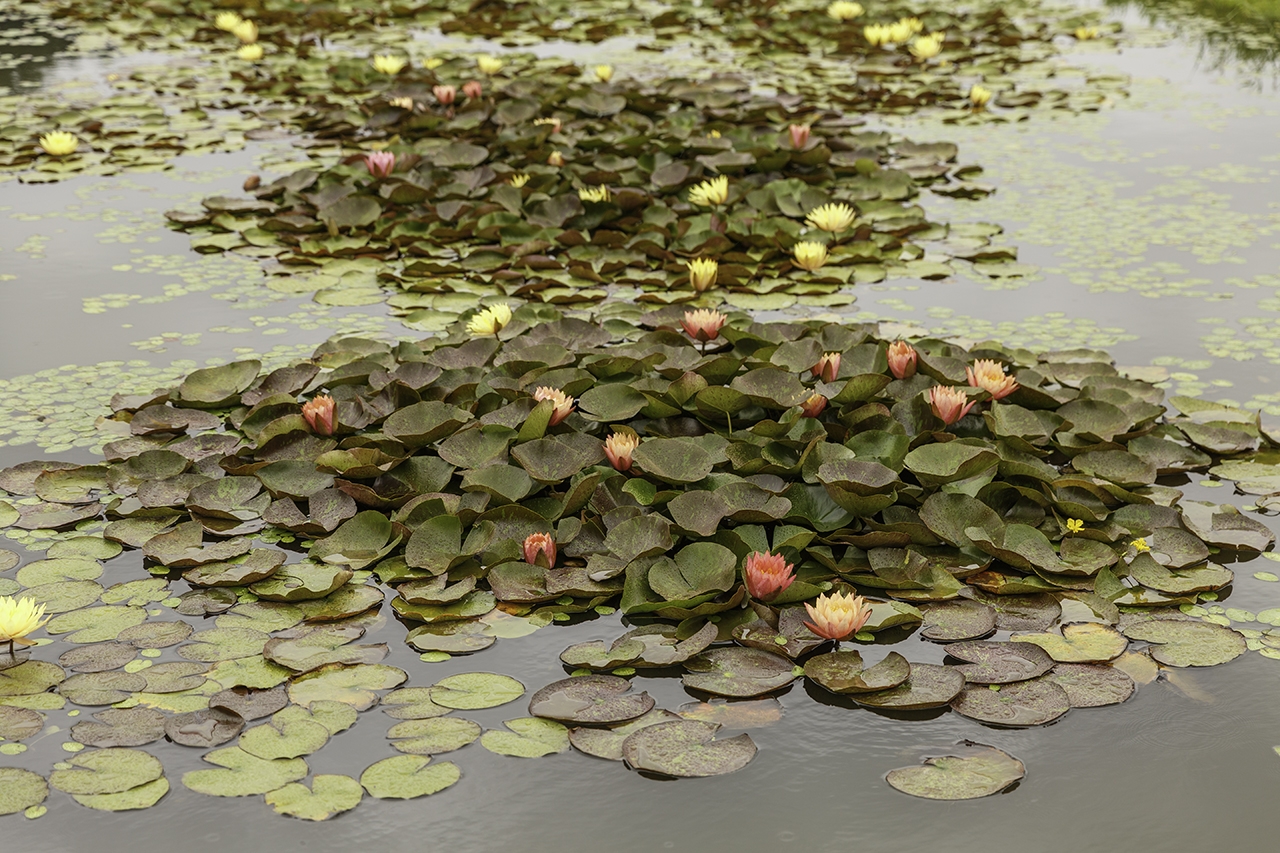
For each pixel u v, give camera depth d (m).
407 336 4.20
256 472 3.12
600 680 2.42
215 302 4.51
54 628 2.56
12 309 4.38
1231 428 3.42
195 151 6.52
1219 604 2.69
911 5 10.95
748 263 4.86
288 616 2.62
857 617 2.45
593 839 2.01
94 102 7.45
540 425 3.20
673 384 3.35
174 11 10.26
